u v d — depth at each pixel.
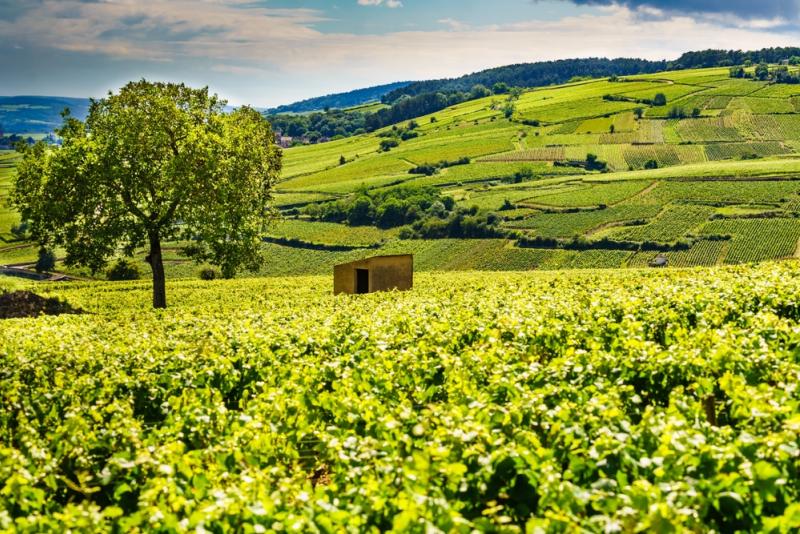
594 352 13.09
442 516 6.46
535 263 114.12
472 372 13.26
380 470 8.23
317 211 154.38
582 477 8.04
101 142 41.66
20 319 35.47
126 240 42.03
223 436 11.45
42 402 15.05
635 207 129.00
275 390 13.56
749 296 20.02
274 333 20.41
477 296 29.64
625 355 13.52
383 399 13.27
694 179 142.50
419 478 7.50
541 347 16.36
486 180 174.88
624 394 11.19
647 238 113.25
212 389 15.44
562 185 153.75
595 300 20.45
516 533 6.27
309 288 52.78
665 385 12.38
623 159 183.12
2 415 14.24
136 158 41.56
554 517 6.29
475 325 18.78
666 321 17.59
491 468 7.84
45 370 18.41
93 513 7.41
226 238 44.41
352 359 15.95
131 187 41.12
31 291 49.78
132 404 15.29
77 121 43.09
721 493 6.93
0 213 137.00
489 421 9.21
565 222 126.50
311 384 14.55
